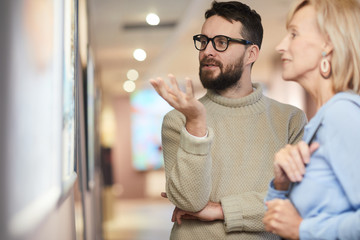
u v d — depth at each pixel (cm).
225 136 192
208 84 193
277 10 844
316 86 135
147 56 1023
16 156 90
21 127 94
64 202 173
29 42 102
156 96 1838
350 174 117
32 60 106
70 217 198
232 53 189
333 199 123
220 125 194
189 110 158
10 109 85
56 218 148
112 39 848
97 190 678
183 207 179
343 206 122
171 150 196
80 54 286
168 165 195
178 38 892
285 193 140
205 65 192
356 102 123
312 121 130
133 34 820
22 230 90
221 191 187
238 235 184
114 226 1021
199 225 188
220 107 197
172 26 781
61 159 141
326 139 123
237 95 198
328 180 124
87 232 331
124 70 1178
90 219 405
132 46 918
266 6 820
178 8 687
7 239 82
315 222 123
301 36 135
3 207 80
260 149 192
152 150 1825
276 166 136
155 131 1833
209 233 186
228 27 190
